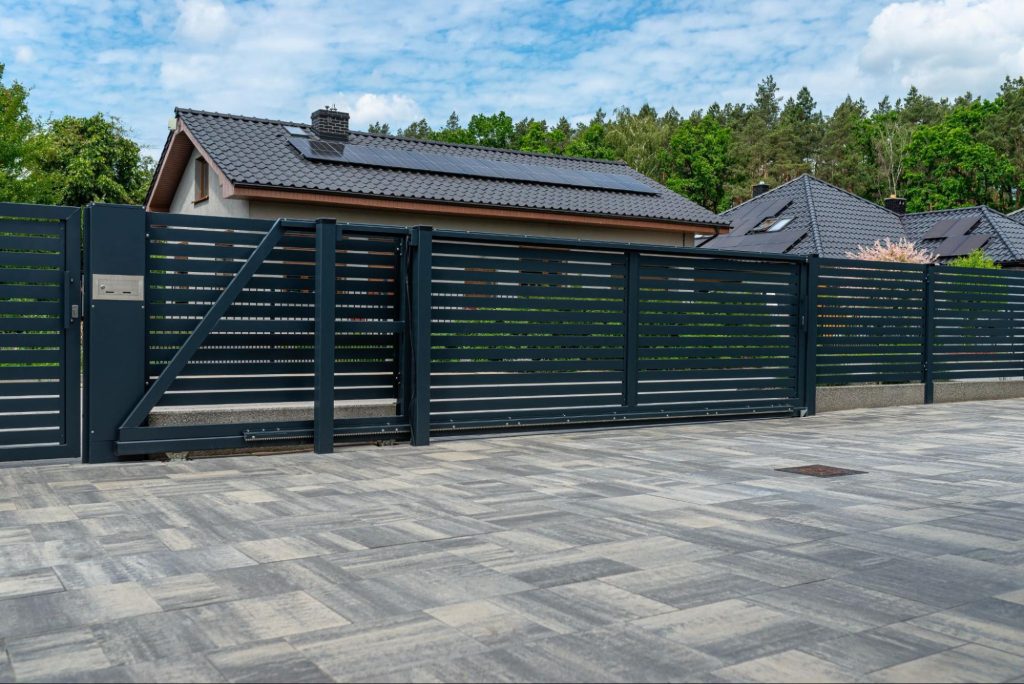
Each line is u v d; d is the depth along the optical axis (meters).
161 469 6.80
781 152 72.19
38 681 2.78
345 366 8.02
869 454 7.86
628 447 8.23
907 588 3.87
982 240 25.72
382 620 3.37
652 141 63.09
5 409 6.73
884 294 12.34
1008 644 3.20
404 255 8.22
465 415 8.60
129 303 7.03
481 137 57.81
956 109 53.75
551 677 2.85
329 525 4.93
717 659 3.02
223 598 3.62
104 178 31.06
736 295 10.52
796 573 4.07
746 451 8.02
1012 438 9.05
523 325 8.94
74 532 4.72
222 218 7.44
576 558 4.28
